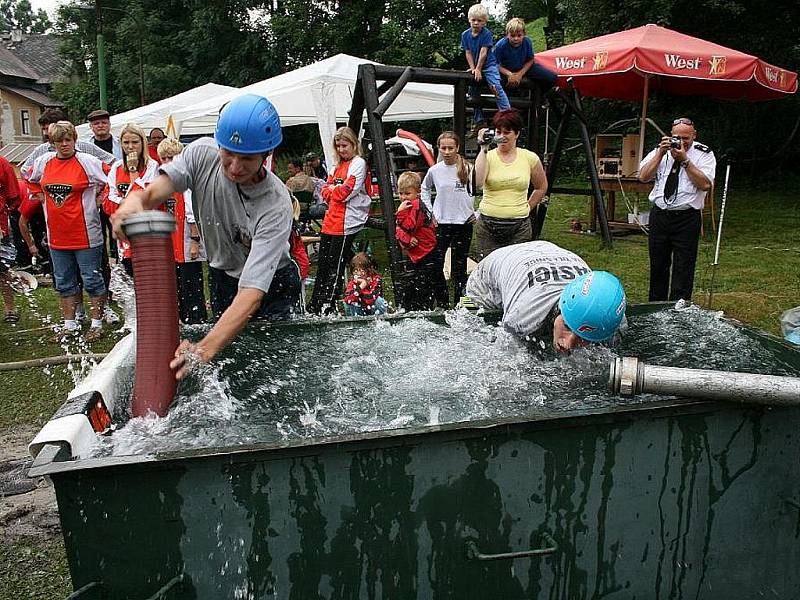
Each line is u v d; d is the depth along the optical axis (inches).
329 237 253.6
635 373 85.7
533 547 82.7
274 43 972.6
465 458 78.2
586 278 115.4
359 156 253.4
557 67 427.2
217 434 97.0
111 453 86.3
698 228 222.8
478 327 144.9
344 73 372.8
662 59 393.7
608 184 469.1
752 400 82.9
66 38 1307.8
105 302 278.7
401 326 141.4
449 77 279.6
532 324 127.9
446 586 81.1
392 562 79.1
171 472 72.2
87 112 1201.4
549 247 146.1
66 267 251.1
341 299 259.1
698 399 84.6
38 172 253.0
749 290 299.7
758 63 405.1
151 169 229.1
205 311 227.0
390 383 121.9
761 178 677.9
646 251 396.2
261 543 75.7
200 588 75.8
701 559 89.3
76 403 90.7
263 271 110.0
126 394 107.0
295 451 73.3
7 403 193.2
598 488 83.3
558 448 80.7
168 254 97.1
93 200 245.4
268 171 119.4
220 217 121.9
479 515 80.2
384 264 382.9
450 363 129.6
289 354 132.9
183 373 100.0
